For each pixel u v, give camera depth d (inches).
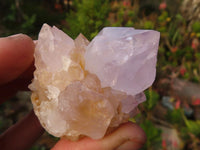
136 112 3.1
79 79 2.7
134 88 2.7
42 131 4.3
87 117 2.5
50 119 2.7
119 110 2.7
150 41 2.7
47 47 2.8
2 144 4.0
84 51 2.9
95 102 2.5
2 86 3.8
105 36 2.8
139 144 2.9
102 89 2.6
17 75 3.4
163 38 9.1
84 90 2.5
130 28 2.9
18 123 4.2
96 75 2.7
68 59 2.8
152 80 2.8
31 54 3.3
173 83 7.9
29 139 4.2
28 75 3.7
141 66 2.7
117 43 2.7
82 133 2.6
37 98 2.8
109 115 2.5
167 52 8.9
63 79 2.7
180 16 9.0
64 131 2.7
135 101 2.8
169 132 6.6
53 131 2.7
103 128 2.6
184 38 9.2
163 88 7.8
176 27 9.5
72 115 2.5
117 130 2.9
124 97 2.7
